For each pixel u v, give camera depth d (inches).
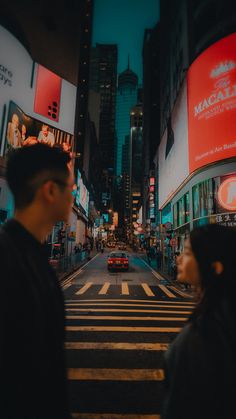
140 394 146.4
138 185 5118.1
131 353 203.8
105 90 5812.0
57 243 940.6
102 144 5605.3
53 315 40.8
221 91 693.3
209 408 35.0
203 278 43.9
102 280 668.1
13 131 792.3
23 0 1011.9
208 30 968.9
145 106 3065.9
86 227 2182.6
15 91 823.1
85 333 248.7
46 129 966.4
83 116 2018.9
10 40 811.4
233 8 899.4
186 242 50.9
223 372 35.6
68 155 50.0
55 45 1160.8
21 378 33.8
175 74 1256.8
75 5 1322.6
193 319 42.6
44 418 35.6
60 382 40.2
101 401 139.0
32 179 44.1
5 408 32.6
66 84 1091.3
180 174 940.0
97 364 184.5
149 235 1930.4
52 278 44.2
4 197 726.5
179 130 964.6
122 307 365.4
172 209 1119.6
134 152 5236.2
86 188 2091.5
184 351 38.5
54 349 40.1
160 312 336.8
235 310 39.7
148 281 660.7
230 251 42.9
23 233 41.1
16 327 34.1
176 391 37.5
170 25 1402.6
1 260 35.4
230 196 649.0
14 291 34.7
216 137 690.8
